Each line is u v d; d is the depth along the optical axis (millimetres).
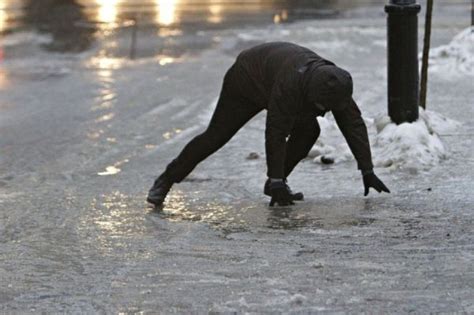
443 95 31203
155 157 25203
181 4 66750
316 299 13680
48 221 18812
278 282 14461
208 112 31281
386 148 22453
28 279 15055
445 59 36719
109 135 28375
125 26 55312
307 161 23312
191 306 13562
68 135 28594
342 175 21797
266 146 18578
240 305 13469
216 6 65062
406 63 23234
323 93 17672
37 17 59875
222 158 24328
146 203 20125
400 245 16219
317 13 59125
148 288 14414
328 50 44125
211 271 15133
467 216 17938
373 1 65312
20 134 28969
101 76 39938
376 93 32562
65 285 14711
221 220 18422
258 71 18703
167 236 17359
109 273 15242
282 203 19000
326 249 16109
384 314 13047
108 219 18828
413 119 23359
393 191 20000
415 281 14367
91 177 23094
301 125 19312
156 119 30594
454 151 23297
